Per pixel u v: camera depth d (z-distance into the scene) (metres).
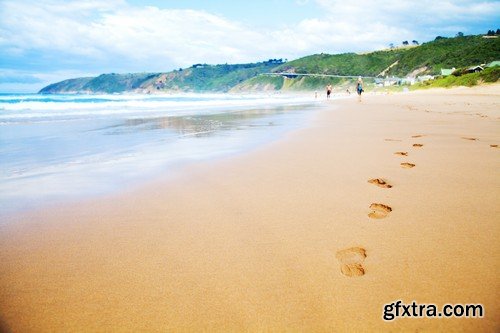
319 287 1.85
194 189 3.68
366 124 9.29
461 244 2.25
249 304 1.73
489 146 5.52
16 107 18.44
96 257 2.25
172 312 1.69
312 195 3.36
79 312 1.71
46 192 3.67
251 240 2.44
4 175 4.39
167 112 15.55
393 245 2.28
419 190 3.38
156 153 5.75
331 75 154.25
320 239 2.42
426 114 11.88
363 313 1.64
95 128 9.36
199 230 2.63
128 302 1.78
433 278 1.88
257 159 5.09
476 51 92.88
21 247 2.41
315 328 1.56
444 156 4.86
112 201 3.35
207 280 1.96
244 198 3.34
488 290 1.76
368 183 3.68
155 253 2.29
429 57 119.25
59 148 6.30
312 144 6.25
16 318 1.68
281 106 20.23
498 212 2.76
